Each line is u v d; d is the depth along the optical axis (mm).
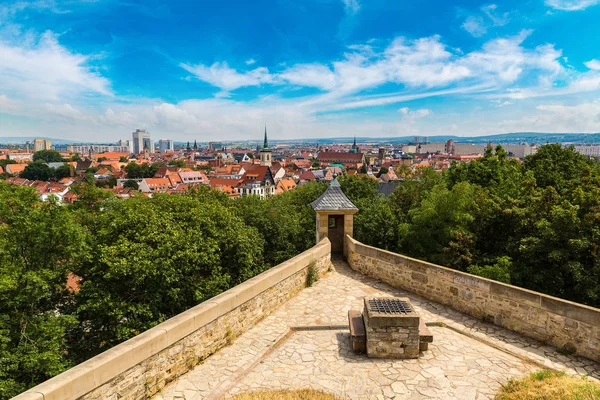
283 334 9031
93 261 16766
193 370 7555
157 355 6805
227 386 7012
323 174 163000
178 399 6637
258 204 35844
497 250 20172
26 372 13078
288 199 43281
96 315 16547
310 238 34062
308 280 12281
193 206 22750
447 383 7016
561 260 15781
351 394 6719
